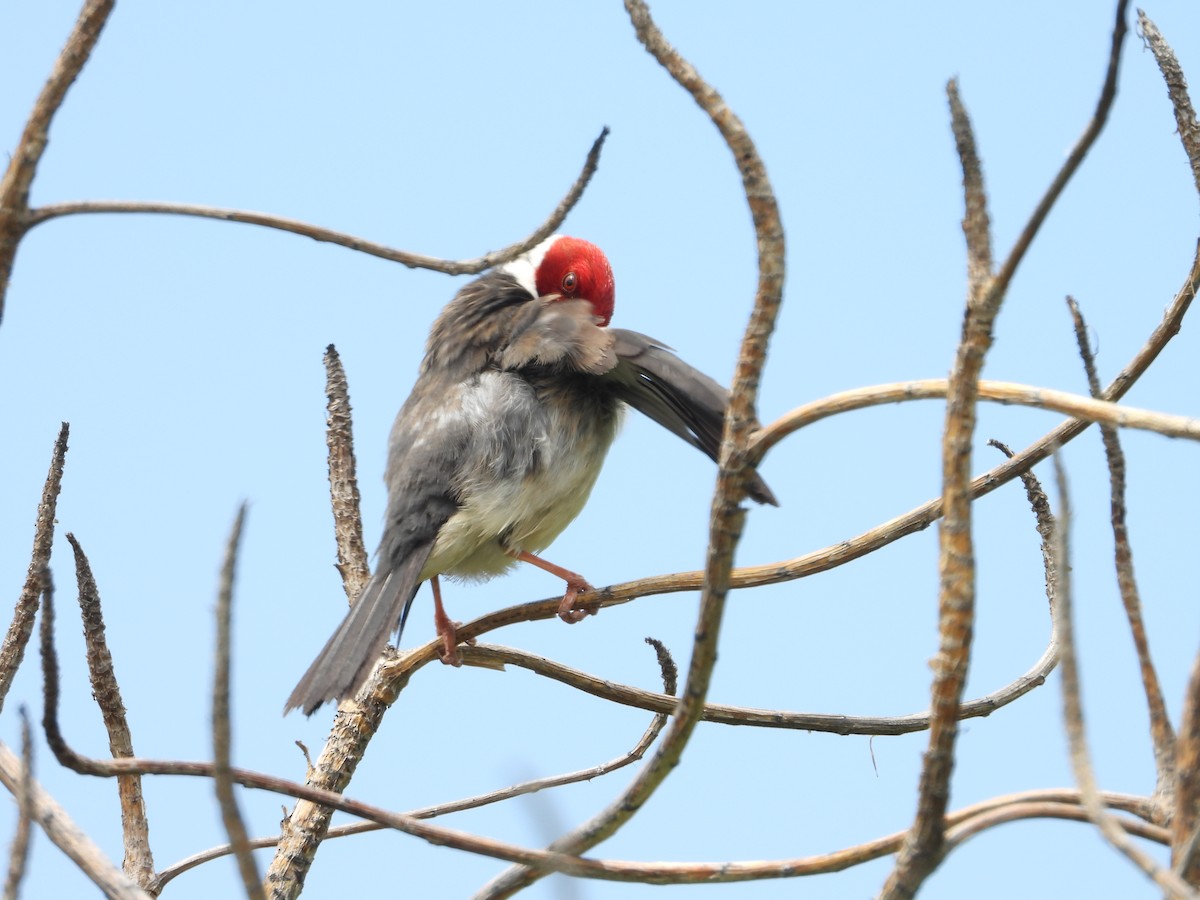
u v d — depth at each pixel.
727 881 5.18
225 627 4.22
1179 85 7.88
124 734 7.68
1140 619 5.37
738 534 5.05
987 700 8.54
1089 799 4.16
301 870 8.45
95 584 7.67
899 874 4.79
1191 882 4.24
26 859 4.38
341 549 10.15
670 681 8.86
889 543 7.87
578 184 5.79
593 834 5.29
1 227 5.28
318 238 5.49
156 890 7.55
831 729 8.52
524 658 8.87
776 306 5.09
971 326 4.63
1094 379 6.84
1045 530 8.79
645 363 9.61
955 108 4.81
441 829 5.28
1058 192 4.43
